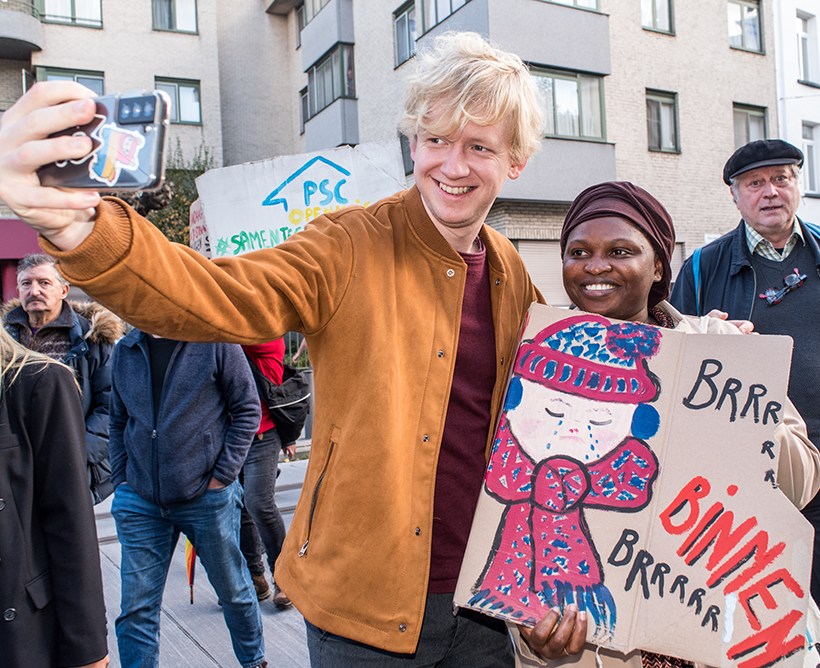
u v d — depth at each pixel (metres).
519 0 11.05
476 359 1.58
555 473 1.39
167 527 2.69
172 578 4.09
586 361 1.46
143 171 0.85
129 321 1.08
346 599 1.36
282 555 1.52
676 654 1.23
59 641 1.52
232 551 2.72
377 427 1.37
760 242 2.88
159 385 2.69
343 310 1.40
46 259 3.49
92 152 0.85
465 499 1.54
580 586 1.31
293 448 3.90
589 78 12.03
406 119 1.52
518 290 1.75
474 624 1.59
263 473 3.55
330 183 3.87
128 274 1.00
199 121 17.23
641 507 1.33
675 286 3.18
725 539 1.26
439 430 1.46
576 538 1.34
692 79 13.40
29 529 1.49
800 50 15.00
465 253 1.62
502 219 11.45
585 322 1.49
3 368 1.49
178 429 2.60
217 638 3.33
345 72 15.34
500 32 10.87
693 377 1.39
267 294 1.23
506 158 1.50
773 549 1.23
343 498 1.37
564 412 1.44
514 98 1.43
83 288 0.99
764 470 1.28
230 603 2.73
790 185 2.78
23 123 0.82
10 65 15.66
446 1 11.85
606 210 1.53
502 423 1.46
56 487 1.52
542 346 1.50
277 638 3.33
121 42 16.38
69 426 1.56
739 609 1.22
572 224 1.60
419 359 1.46
